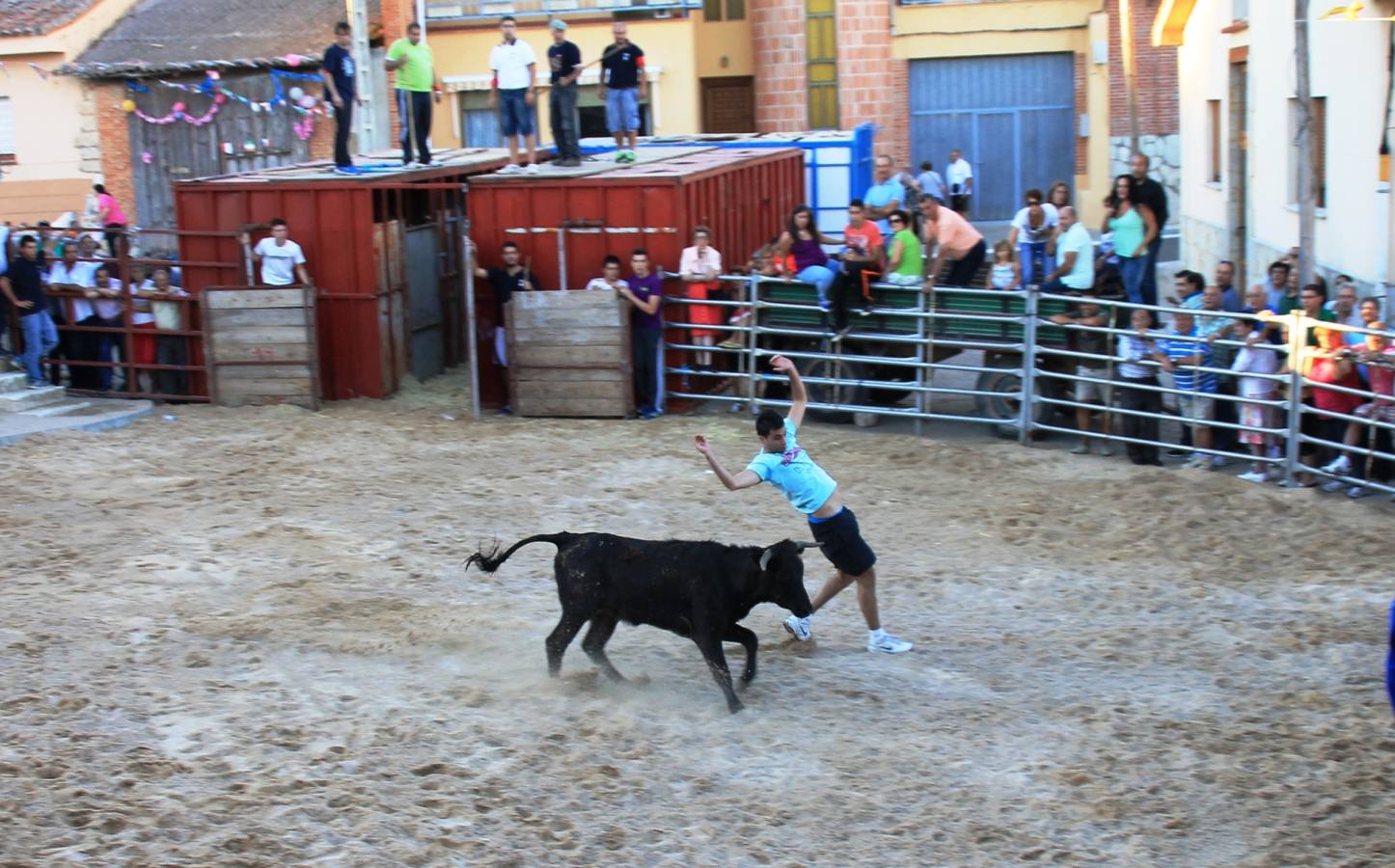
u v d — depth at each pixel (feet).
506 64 60.90
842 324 51.85
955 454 48.52
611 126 64.80
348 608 33.04
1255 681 30.32
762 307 52.80
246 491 43.96
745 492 44.70
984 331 50.14
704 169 58.44
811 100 101.40
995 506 43.01
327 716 26.63
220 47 86.48
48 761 23.90
